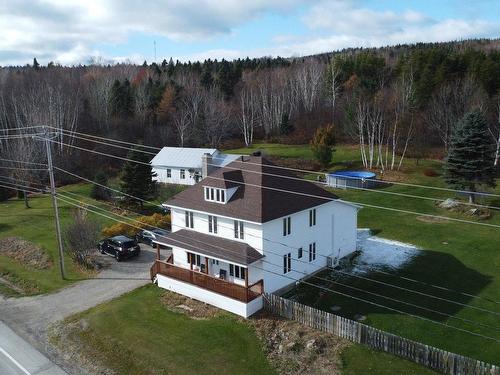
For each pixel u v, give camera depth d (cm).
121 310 3219
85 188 7088
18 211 5956
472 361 2283
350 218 4138
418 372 2411
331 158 7888
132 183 5759
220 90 12825
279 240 3375
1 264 4347
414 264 3922
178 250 3797
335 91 11456
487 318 2984
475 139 5366
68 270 4084
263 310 3106
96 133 9731
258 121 10994
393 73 12081
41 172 6981
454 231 4759
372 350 2614
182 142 9650
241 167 3766
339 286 3534
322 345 2686
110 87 10912
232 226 3419
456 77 9600
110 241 4303
